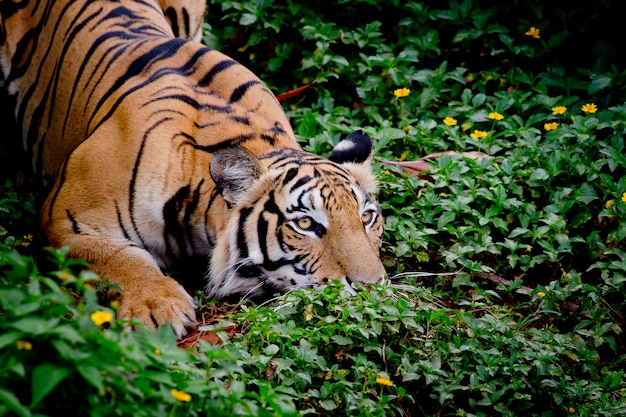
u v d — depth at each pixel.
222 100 10.43
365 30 14.65
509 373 8.56
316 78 14.16
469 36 14.74
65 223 9.84
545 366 8.63
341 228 9.27
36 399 5.13
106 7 11.55
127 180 9.78
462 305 10.16
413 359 8.62
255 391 7.80
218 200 9.70
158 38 11.06
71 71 11.18
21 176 11.59
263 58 14.93
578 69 14.19
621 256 10.50
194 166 9.80
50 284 5.80
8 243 9.77
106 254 9.62
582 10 15.30
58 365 5.49
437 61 15.20
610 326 9.56
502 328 9.01
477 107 13.75
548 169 11.73
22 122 12.19
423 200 11.32
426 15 15.23
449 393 8.30
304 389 7.98
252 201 9.52
